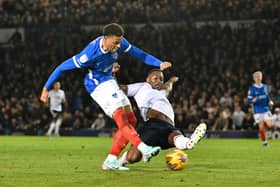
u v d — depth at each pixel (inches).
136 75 2856.8
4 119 2691.9
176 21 3144.7
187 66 2856.8
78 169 880.9
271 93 2524.6
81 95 2797.7
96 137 2428.6
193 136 828.6
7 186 684.7
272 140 2153.1
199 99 2486.5
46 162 1029.8
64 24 3184.1
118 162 862.5
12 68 3115.2
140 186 676.1
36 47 3171.8
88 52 788.6
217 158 1163.9
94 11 3230.8
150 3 3267.7
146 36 3048.7
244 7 3073.3
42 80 2950.3
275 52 2851.9
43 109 2650.1
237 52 2896.2
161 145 879.1
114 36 772.6
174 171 847.1
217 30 2997.0
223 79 2704.2
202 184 697.0
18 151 1376.7
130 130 778.8
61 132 2593.5
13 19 3277.6
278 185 695.7
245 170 876.6
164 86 911.7
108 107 799.1
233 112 2468.0
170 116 888.3
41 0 3380.9
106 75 819.4
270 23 2955.2
